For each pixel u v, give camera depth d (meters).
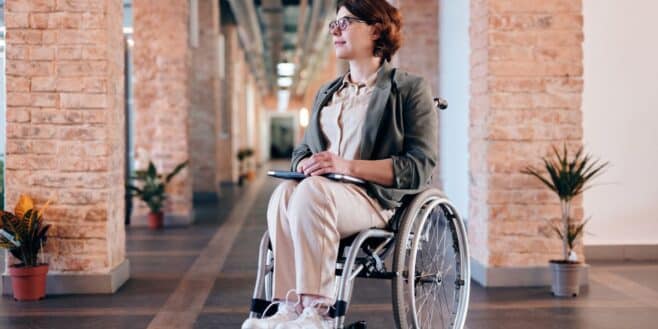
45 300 4.49
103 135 4.69
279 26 17.08
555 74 4.77
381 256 2.85
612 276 5.14
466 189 7.50
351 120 2.70
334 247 2.36
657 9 5.78
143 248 6.67
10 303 4.40
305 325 2.23
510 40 4.77
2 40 6.10
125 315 4.07
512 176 4.80
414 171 2.61
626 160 5.81
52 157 4.69
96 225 4.70
